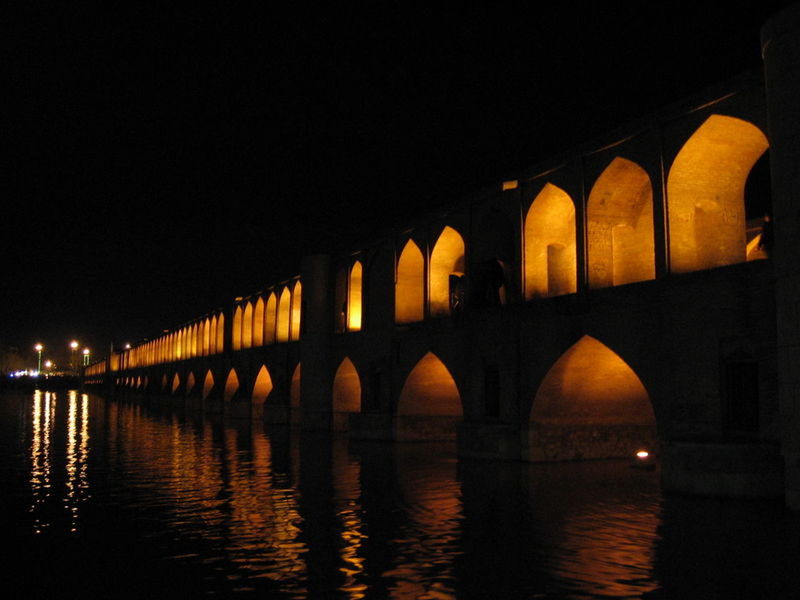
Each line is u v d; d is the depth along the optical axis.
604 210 15.10
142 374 71.50
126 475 14.34
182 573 7.07
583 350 14.92
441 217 20.33
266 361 33.59
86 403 56.81
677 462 11.38
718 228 13.14
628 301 13.60
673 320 12.59
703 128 12.45
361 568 7.19
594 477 13.61
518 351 16.48
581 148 15.08
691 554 7.59
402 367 21.64
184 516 9.94
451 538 8.49
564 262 16.83
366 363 23.80
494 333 17.34
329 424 26.31
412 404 22.00
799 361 9.43
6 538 8.65
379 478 13.70
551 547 8.00
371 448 19.92
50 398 68.50
